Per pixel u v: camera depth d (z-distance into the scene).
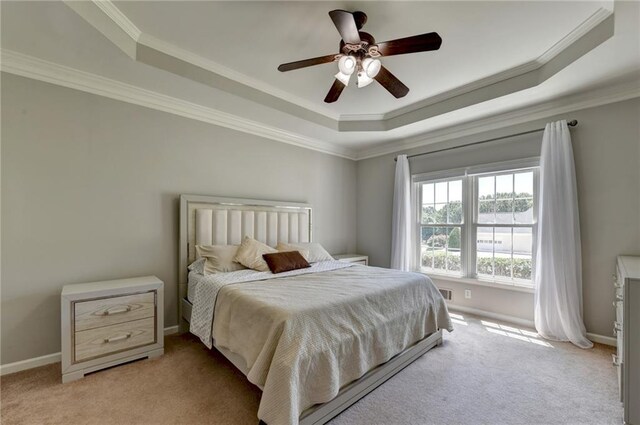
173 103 2.90
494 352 2.50
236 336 1.87
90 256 2.47
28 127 2.20
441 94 3.09
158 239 2.85
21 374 2.10
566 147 2.73
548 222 2.79
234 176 3.43
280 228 3.79
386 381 2.05
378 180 4.65
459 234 3.72
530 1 1.76
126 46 2.08
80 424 1.59
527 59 2.41
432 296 2.62
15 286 2.15
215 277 2.48
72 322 2.03
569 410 1.74
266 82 2.88
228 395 1.87
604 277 2.63
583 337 2.63
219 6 1.82
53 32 1.85
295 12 1.88
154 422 1.62
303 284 2.32
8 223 2.12
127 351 2.26
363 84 2.10
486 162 3.45
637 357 1.52
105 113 2.54
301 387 1.49
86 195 2.45
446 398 1.86
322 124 3.61
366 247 4.80
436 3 1.78
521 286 3.14
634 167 2.51
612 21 1.86
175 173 2.97
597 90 2.61
